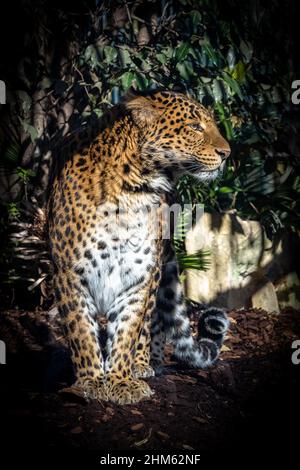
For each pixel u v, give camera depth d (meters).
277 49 9.70
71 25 8.64
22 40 8.30
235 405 5.92
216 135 5.94
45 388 5.83
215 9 8.55
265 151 9.02
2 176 8.41
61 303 5.64
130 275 5.65
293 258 9.19
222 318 6.55
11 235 7.94
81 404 5.43
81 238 5.55
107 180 5.59
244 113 9.14
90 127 5.91
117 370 5.67
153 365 6.45
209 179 6.03
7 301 8.03
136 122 5.72
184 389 6.05
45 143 8.59
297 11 10.07
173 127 5.80
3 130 8.37
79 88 8.73
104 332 7.28
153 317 6.45
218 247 8.70
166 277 6.41
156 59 8.30
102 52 8.30
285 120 9.55
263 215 8.97
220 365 6.68
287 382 6.53
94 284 5.62
